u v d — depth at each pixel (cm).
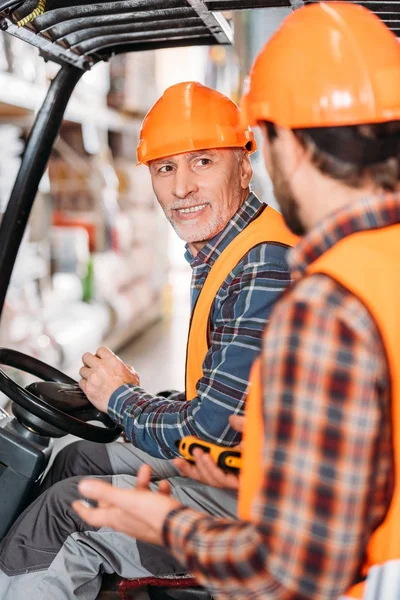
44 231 494
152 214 777
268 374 91
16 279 418
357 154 96
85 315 537
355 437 86
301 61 99
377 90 97
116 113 617
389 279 92
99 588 170
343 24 101
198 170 183
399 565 94
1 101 374
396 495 93
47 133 215
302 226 104
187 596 169
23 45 394
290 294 92
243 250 173
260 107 103
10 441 173
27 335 416
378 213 95
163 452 171
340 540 86
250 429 101
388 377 88
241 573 92
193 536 98
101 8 178
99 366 185
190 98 185
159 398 177
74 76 215
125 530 107
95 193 588
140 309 688
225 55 777
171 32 205
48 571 163
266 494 90
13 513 174
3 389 178
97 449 201
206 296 176
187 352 183
